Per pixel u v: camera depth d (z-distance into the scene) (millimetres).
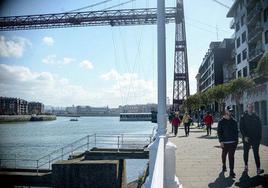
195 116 65250
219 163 11406
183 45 79312
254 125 9148
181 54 80312
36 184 23141
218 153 14195
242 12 59750
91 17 67062
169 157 7227
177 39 79125
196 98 59969
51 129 123750
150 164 6852
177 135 26891
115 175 19516
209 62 105750
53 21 68062
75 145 59156
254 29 52344
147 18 65562
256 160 9164
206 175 9266
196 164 11250
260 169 9172
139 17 65875
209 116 26688
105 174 19562
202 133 29344
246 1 56312
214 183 8203
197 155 13594
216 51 93000
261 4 48938
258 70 25594
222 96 45375
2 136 87625
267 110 41031
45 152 49719
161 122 7461
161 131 7434
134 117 188750
